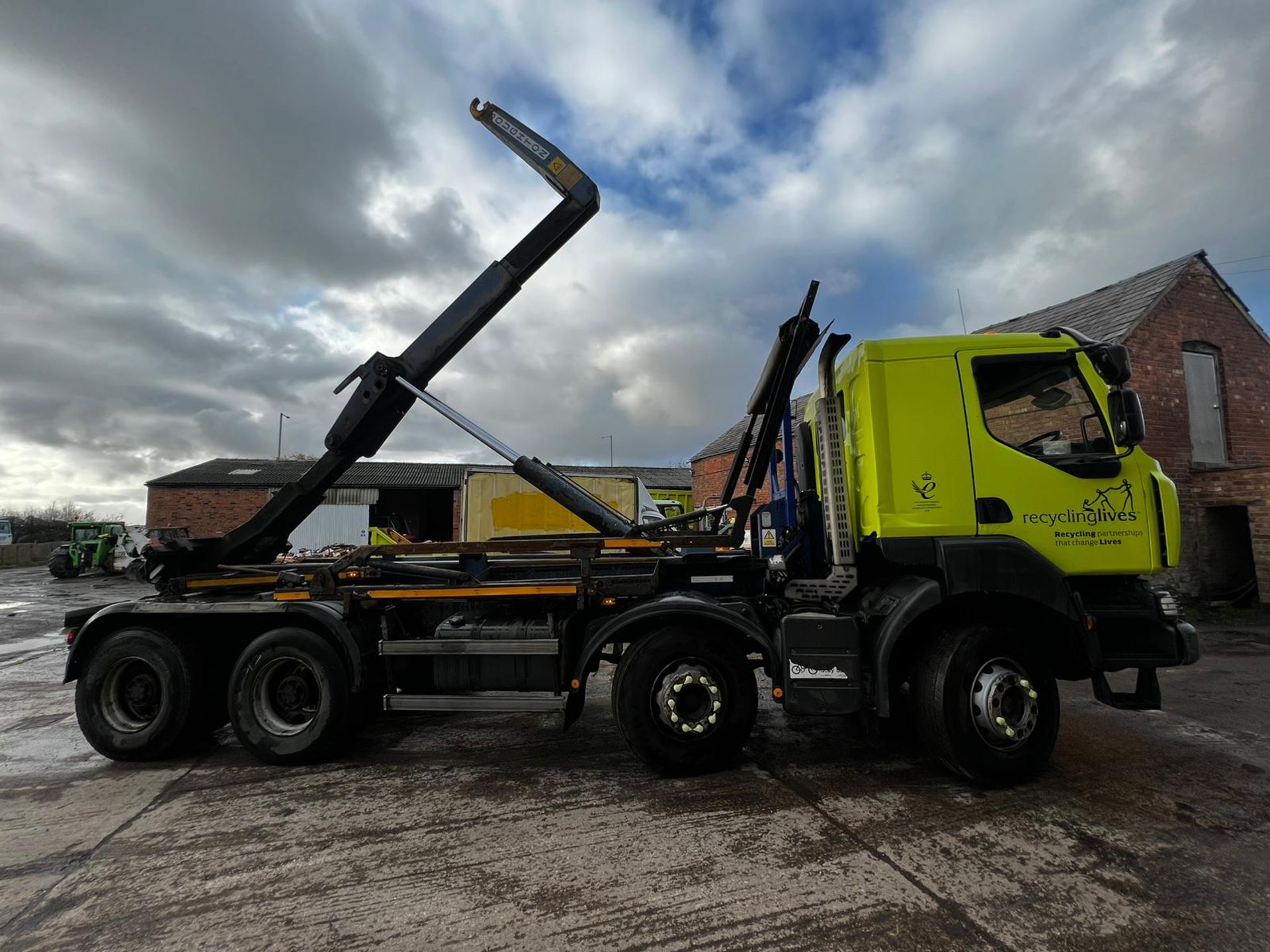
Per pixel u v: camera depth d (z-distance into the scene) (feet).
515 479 43.91
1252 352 37.14
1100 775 12.53
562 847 9.95
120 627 14.90
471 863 9.53
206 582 15.31
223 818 11.25
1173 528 12.22
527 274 16.85
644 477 108.47
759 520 17.53
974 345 12.91
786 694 12.36
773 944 7.54
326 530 73.67
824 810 11.12
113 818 11.37
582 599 13.83
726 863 9.36
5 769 14.03
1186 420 34.37
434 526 101.60
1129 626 12.14
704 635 12.75
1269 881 8.75
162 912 8.43
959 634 12.07
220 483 80.33
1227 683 19.51
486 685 13.98
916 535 12.40
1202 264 36.45
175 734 14.15
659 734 12.54
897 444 12.66
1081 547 12.25
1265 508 30.40
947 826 10.44
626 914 8.18
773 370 15.34
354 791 12.37
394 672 14.29
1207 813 10.88
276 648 13.91
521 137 17.12
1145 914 8.03
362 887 8.95
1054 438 12.77
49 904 8.66
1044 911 8.11
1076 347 12.68
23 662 26.78
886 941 7.57
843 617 12.49
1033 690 12.02
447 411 16.38
